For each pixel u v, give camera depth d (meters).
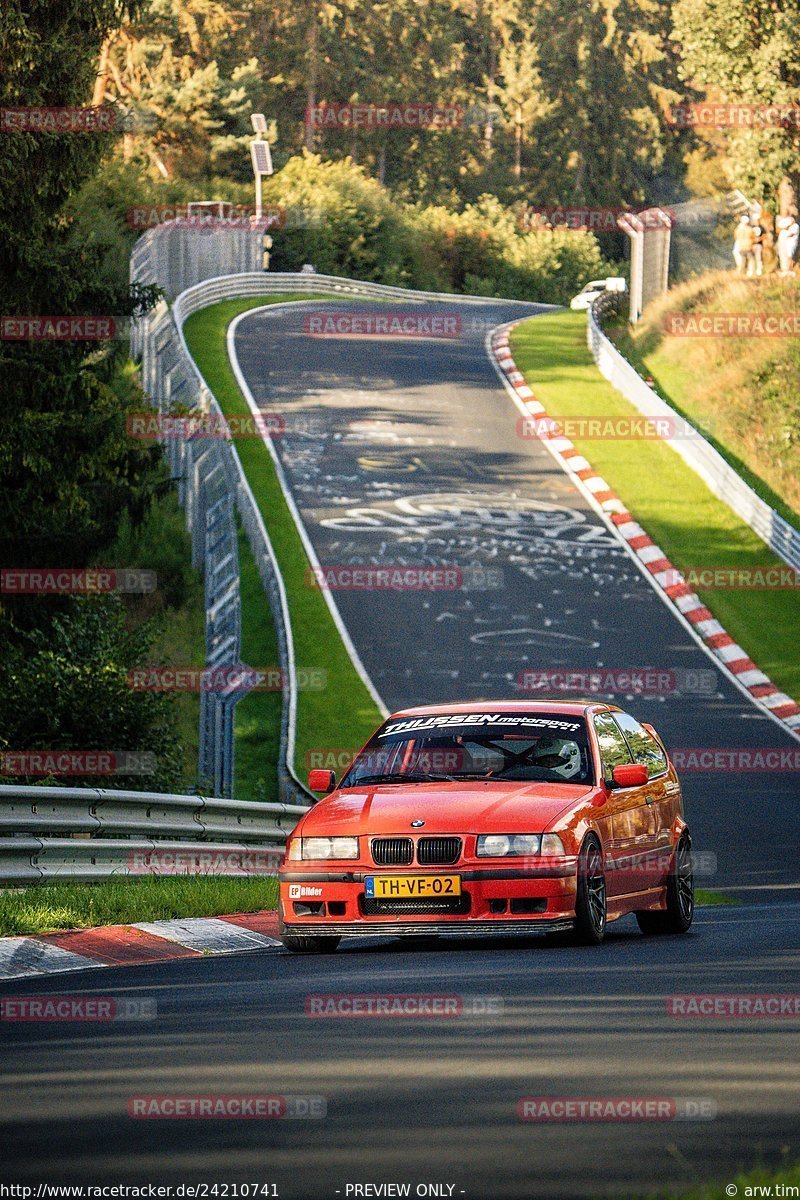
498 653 63.22
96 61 48.41
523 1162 7.89
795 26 114.81
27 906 20.16
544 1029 12.30
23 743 37.62
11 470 47.69
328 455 89.62
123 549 72.50
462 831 19.42
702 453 86.94
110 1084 10.08
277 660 63.09
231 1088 9.88
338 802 20.58
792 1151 8.09
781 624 68.69
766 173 119.00
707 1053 11.16
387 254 192.12
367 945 21.80
